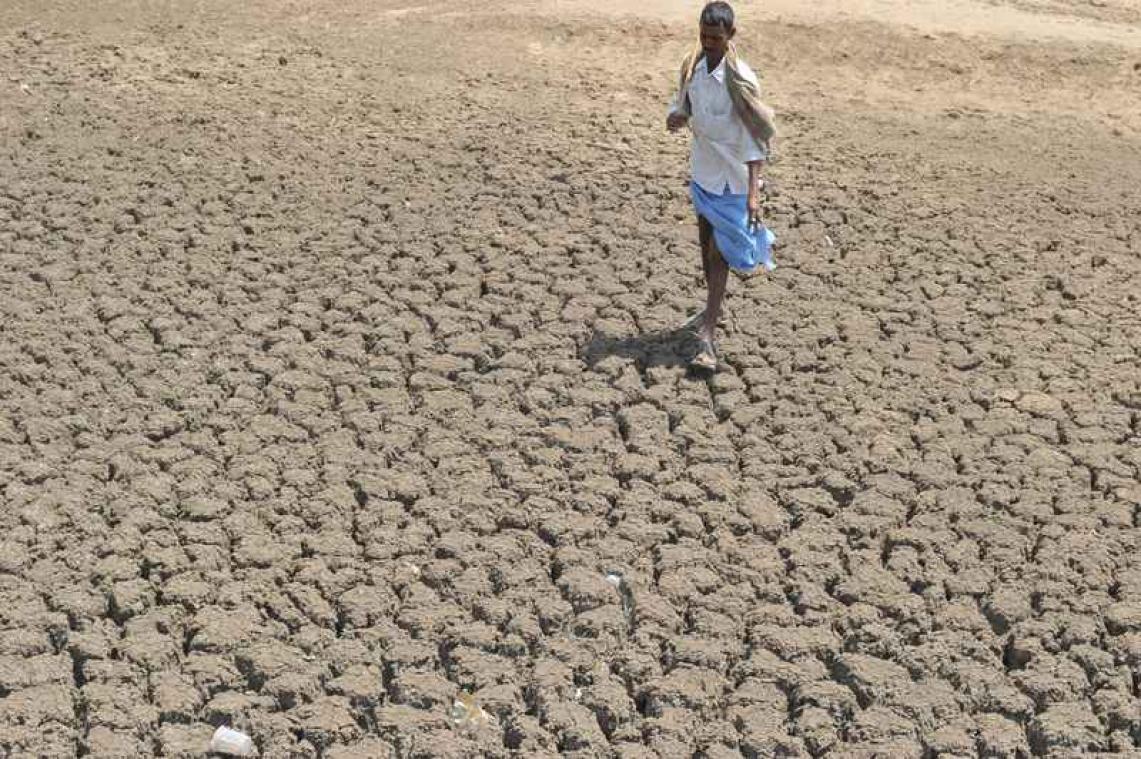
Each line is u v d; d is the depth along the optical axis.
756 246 8.36
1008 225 10.55
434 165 11.12
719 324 8.95
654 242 10.04
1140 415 8.17
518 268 9.56
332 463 7.52
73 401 7.94
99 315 8.86
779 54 14.07
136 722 5.88
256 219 10.10
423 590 6.67
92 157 10.91
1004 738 5.98
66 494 7.16
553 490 7.38
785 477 7.54
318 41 13.90
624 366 8.46
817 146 11.95
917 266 9.85
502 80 13.09
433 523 7.11
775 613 6.61
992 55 14.16
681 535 7.10
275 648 6.28
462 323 8.89
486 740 5.92
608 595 6.66
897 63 13.99
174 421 7.78
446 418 7.95
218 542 6.90
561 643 6.41
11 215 10.01
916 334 8.97
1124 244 10.31
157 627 6.38
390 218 10.25
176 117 11.78
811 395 8.25
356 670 6.20
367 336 8.73
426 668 6.27
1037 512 7.31
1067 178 11.52
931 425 8.02
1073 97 13.59
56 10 14.44
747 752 5.91
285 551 6.87
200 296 9.09
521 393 8.20
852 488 7.46
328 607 6.52
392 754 5.84
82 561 6.73
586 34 14.24
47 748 5.76
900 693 6.20
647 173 11.16
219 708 5.94
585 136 11.84
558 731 5.96
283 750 5.81
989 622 6.66
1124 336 9.04
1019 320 9.20
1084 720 6.07
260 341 8.63
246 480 7.34
